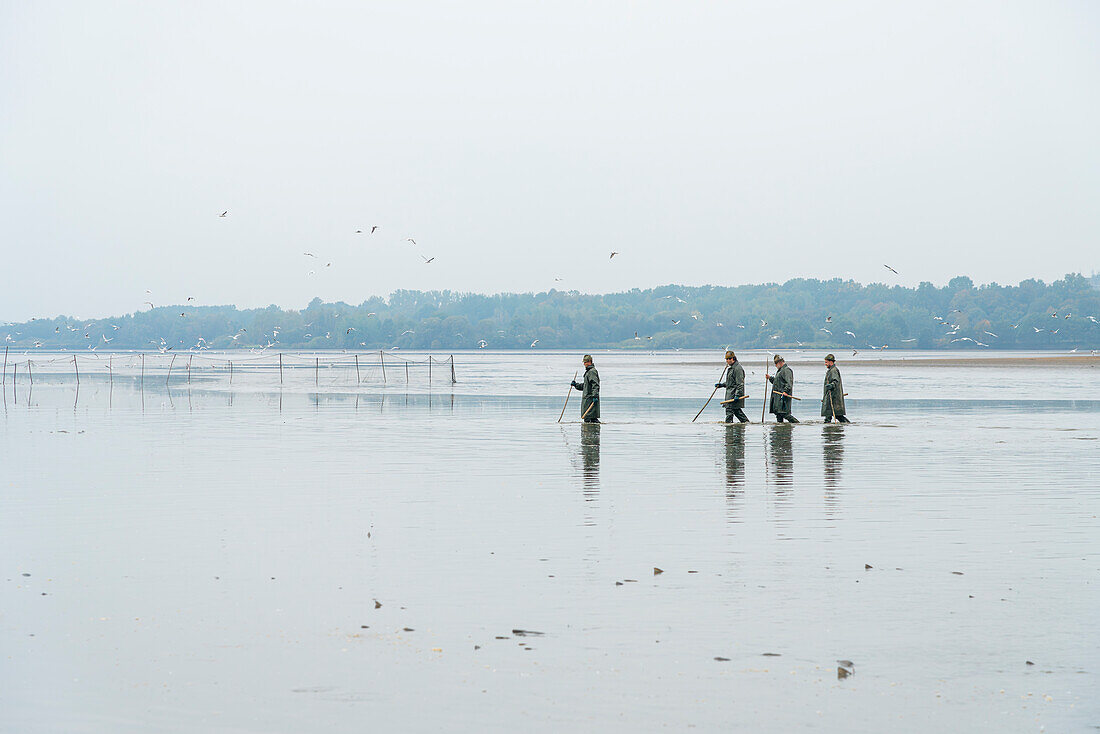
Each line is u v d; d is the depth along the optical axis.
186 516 12.81
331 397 43.91
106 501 14.01
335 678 6.95
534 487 15.30
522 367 94.50
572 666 7.14
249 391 49.62
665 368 91.88
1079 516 12.67
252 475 16.78
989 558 10.31
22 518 12.67
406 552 10.68
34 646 7.64
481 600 8.80
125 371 81.44
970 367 90.12
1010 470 17.16
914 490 14.86
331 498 14.25
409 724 6.20
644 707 6.42
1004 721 6.19
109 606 8.67
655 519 12.53
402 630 7.98
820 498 14.14
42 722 6.28
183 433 25.22
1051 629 7.91
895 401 39.44
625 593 8.99
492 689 6.73
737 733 6.04
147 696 6.66
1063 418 29.72
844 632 7.86
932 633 7.82
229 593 9.05
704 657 7.31
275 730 6.13
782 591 9.04
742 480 16.02
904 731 6.05
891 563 10.09
